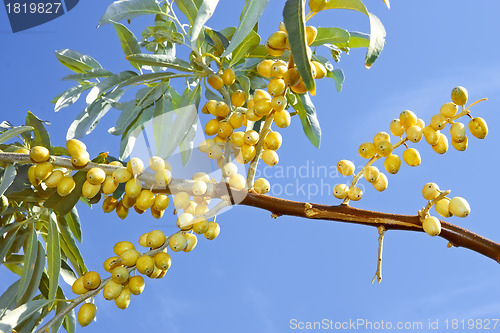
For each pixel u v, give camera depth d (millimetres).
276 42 598
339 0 587
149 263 616
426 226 589
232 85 714
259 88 717
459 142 602
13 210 678
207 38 683
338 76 746
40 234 716
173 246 620
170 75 687
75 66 740
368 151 608
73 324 725
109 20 689
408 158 607
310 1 589
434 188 593
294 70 597
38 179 635
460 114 599
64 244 725
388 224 600
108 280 624
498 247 585
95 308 632
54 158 633
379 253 598
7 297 676
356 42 742
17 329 711
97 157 687
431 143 604
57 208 660
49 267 670
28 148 689
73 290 626
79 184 650
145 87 708
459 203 588
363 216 603
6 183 629
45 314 721
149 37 730
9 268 736
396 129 612
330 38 699
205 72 684
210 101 646
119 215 679
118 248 629
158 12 698
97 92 685
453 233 592
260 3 588
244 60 713
